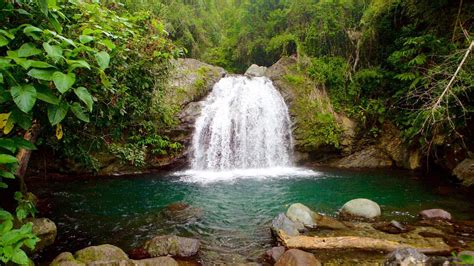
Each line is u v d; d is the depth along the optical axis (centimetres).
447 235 532
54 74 212
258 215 674
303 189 889
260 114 1302
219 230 588
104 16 410
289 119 1270
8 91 216
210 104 1267
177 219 645
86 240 535
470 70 783
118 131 543
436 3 979
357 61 1345
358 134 1252
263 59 1894
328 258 454
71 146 536
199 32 1916
